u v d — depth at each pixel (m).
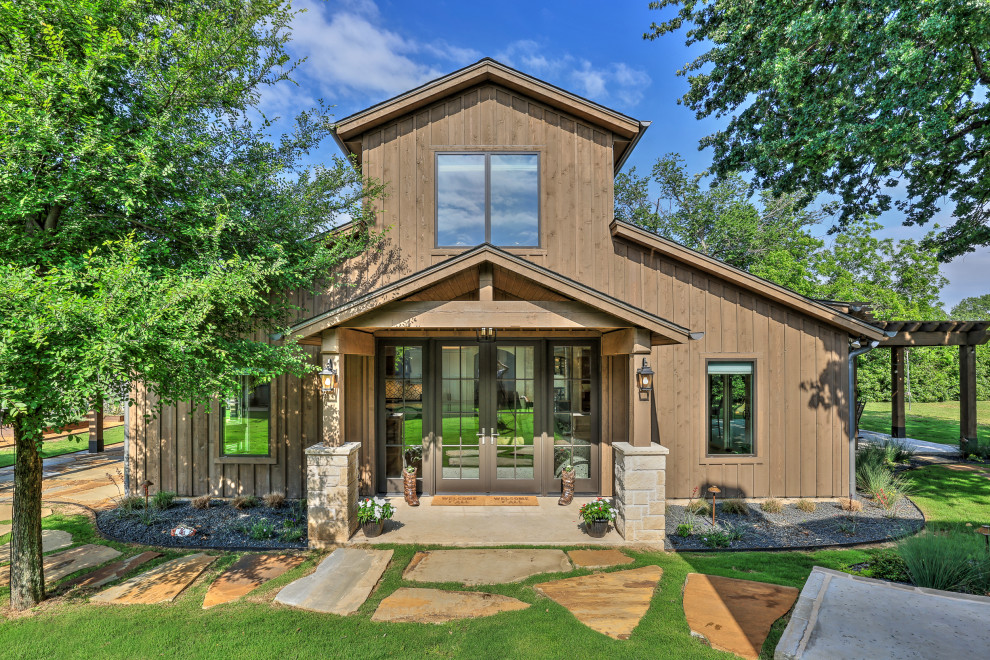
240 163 5.40
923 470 9.77
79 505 7.52
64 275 3.35
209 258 4.37
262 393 7.96
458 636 3.85
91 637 3.83
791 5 8.98
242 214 5.03
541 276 5.79
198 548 5.82
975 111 8.80
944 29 6.67
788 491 7.88
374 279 8.07
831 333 8.01
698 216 23.34
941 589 4.39
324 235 6.47
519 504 7.39
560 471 7.96
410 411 8.03
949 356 25.00
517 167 8.27
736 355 7.95
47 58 3.68
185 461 7.95
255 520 6.87
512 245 8.17
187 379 3.82
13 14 3.55
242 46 4.88
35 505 4.46
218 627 3.99
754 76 10.64
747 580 4.78
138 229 4.43
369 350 7.30
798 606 3.79
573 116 8.30
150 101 4.30
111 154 3.71
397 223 8.16
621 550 5.71
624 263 8.11
